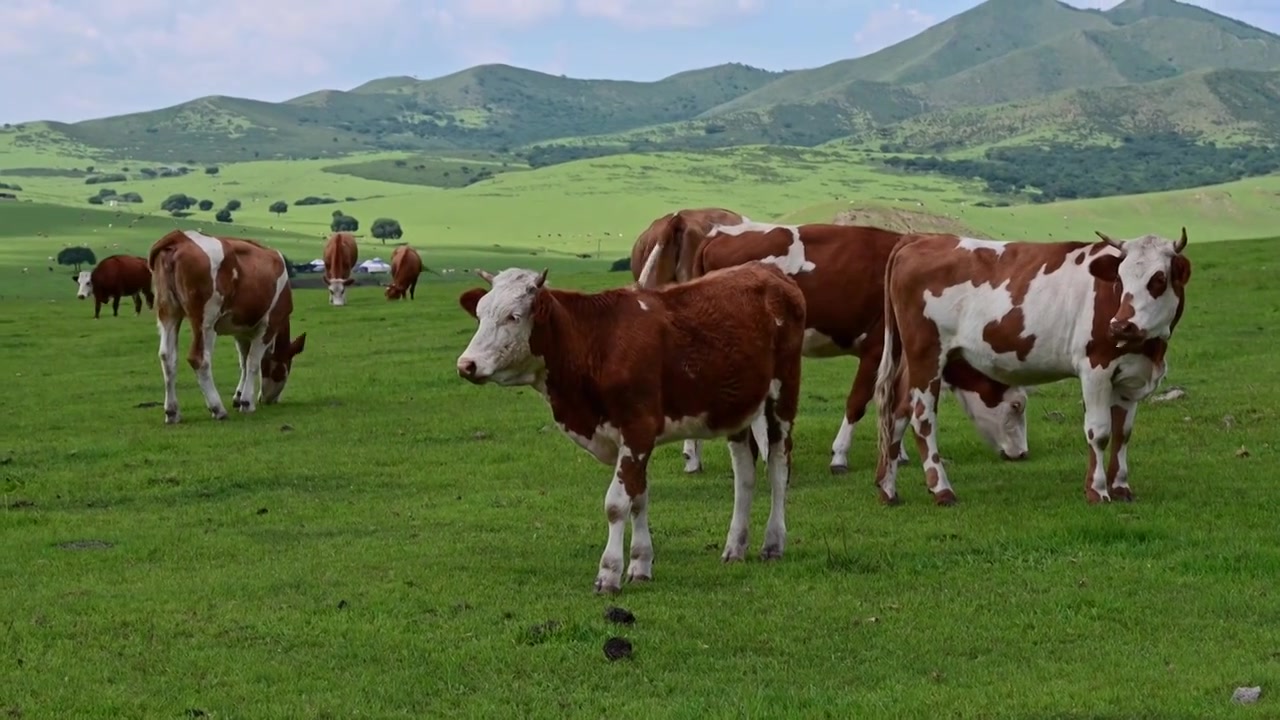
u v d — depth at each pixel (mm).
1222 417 18828
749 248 17500
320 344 34812
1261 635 9672
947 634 10008
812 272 17172
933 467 14812
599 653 9789
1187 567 11531
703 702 8656
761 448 12695
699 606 10914
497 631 10406
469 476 17172
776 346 12227
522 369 11344
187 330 38125
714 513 14500
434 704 8930
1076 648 9609
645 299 11547
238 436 20703
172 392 22266
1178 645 9539
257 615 10953
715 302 11742
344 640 10289
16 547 13648
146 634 10516
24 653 10109
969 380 16906
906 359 15070
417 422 21703
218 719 8695
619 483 11398
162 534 14195
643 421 11352
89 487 16984
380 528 14367
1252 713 8055
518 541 13484
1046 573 11547
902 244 15352
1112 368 13938
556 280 49969
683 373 11469
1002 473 16234
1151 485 14992
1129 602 10570
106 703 8969
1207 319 30688
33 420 23312
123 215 189250
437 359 30547
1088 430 14172
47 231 165375
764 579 11688
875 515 14172
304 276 106062
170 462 18625
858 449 18094
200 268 21812
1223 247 47969
